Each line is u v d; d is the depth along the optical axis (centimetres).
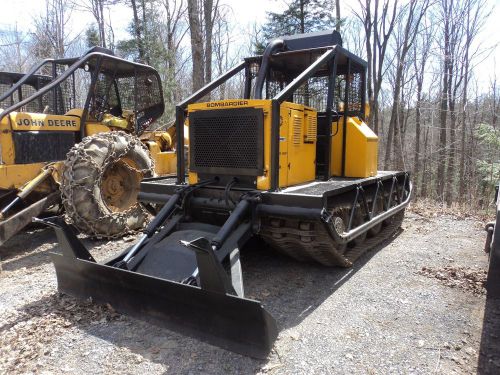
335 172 498
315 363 262
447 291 381
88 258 345
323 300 361
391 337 296
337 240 354
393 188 564
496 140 1363
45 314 329
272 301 359
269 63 490
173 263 330
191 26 960
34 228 629
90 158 520
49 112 673
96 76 589
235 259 321
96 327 308
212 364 262
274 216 344
